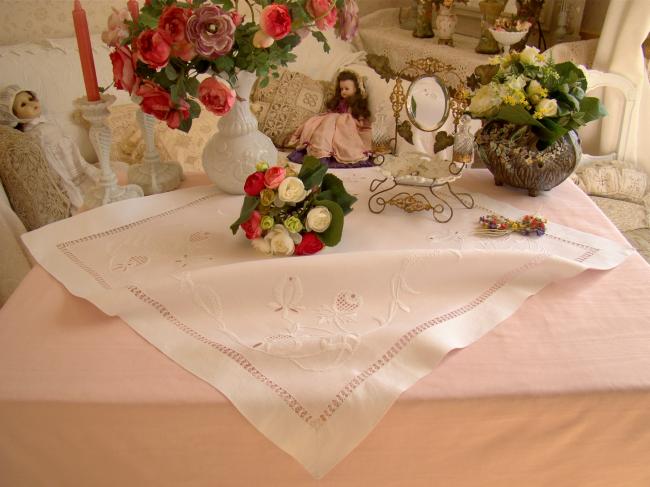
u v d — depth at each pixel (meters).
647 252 2.00
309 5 1.12
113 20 1.10
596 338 0.92
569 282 1.07
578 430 0.86
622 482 0.92
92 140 1.30
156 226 1.24
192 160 2.23
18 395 0.82
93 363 0.88
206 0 1.09
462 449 0.87
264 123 2.55
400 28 3.22
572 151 1.28
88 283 1.05
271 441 0.82
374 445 0.85
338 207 1.09
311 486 0.88
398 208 1.30
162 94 1.07
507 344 0.92
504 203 1.32
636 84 2.27
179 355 0.90
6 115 2.03
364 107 2.49
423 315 0.98
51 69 2.25
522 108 1.23
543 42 2.78
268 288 1.01
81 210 1.35
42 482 0.88
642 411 0.84
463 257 1.04
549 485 0.92
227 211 1.30
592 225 1.24
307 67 2.76
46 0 2.46
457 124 1.34
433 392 0.83
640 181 2.19
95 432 0.84
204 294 0.99
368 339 0.91
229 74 1.13
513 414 0.84
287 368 0.88
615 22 2.29
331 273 1.02
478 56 2.61
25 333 0.94
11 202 1.86
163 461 0.87
